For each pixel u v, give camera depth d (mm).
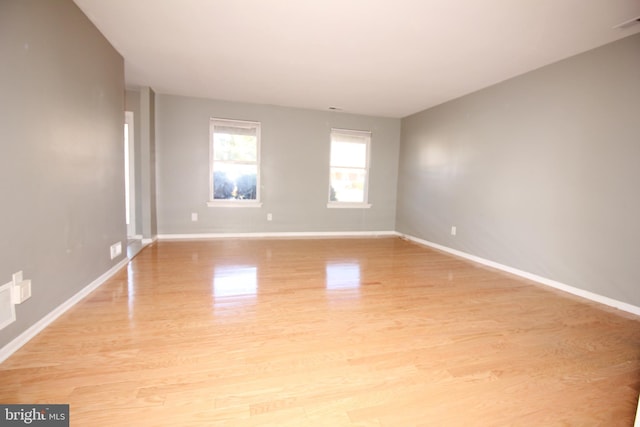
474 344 1890
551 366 1674
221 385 1435
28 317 1793
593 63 2770
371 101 4809
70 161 2246
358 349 1792
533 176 3334
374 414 1285
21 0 1704
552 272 3113
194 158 4973
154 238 4793
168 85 4289
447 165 4695
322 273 3309
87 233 2523
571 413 1324
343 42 2852
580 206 2873
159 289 2689
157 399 1325
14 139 1664
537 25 2439
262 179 5320
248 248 4434
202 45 2975
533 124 3340
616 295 2588
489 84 3865
